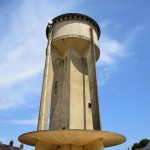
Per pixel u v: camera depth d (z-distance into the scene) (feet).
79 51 83.35
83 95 73.92
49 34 85.71
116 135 56.90
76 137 55.36
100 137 56.70
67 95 71.82
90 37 82.69
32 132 53.93
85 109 71.31
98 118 62.69
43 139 57.62
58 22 86.94
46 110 66.39
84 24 85.56
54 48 83.66
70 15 86.74
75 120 67.41
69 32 81.35
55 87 78.74
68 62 78.74
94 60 75.25
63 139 56.65
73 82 74.23
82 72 78.79
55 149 61.46
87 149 60.03
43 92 68.54
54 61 80.94
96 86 69.15
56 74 80.94
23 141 63.05
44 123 63.52
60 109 71.67
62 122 68.54
